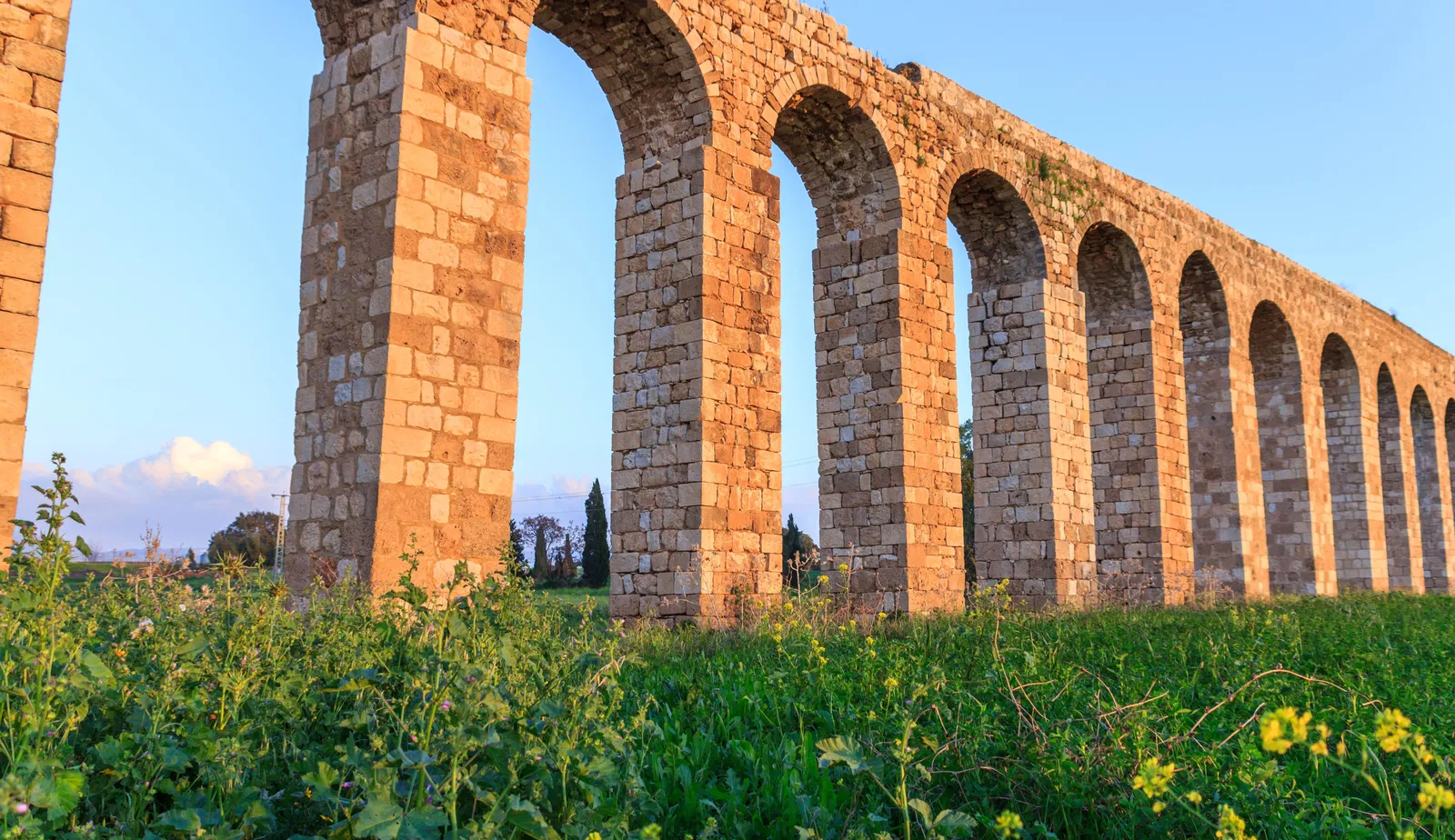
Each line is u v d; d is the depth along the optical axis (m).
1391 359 41.81
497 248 13.64
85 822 3.53
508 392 13.55
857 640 11.73
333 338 13.12
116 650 4.92
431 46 13.19
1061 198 23.98
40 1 10.48
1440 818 4.54
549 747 3.97
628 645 10.37
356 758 3.83
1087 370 26.88
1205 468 30.23
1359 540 38.06
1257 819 4.41
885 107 20.16
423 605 5.56
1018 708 5.96
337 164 13.52
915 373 19.89
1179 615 17.00
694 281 16.58
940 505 19.95
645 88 17.55
